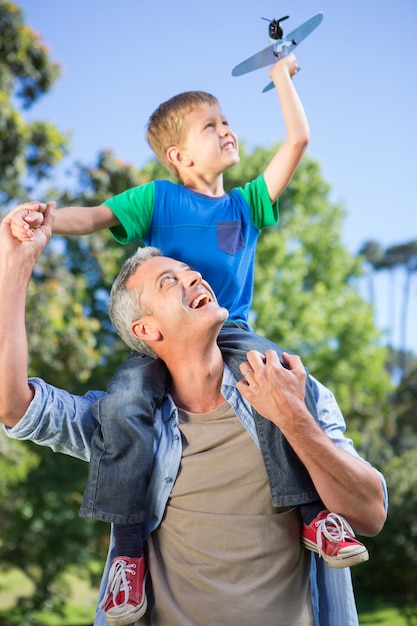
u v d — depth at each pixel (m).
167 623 1.95
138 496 2.00
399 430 26.33
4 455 11.44
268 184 2.57
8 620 14.78
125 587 1.92
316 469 1.91
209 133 2.60
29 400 2.04
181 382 2.11
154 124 2.71
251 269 2.52
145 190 2.47
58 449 2.19
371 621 13.20
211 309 2.02
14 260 1.95
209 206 2.48
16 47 11.88
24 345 1.98
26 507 14.80
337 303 23.03
